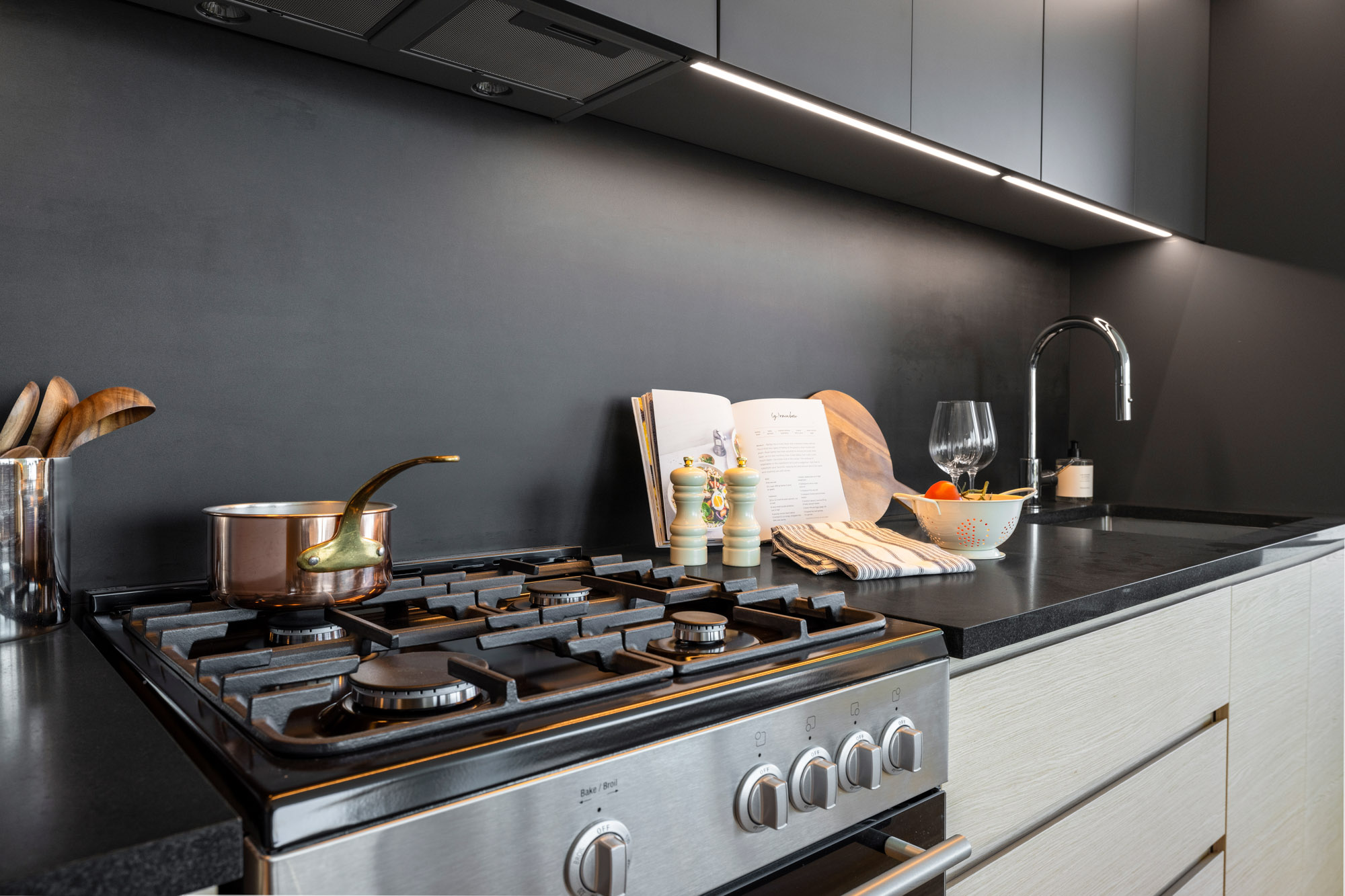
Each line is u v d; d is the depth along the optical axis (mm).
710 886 637
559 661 785
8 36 868
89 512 922
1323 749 1765
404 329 1155
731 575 1186
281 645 795
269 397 1041
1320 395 2002
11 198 870
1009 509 1330
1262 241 2090
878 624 851
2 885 354
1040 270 2328
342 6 943
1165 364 2256
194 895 443
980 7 1500
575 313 1343
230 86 1007
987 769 906
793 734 698
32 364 883
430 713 615
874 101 1296
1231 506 2143
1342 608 1839
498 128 1251
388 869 478
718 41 1080
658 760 604
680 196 1482
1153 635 1173
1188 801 1271
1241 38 2137
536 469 1300
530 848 539
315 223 1075
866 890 691
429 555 1183
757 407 1509
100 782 464
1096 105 1794
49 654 737
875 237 1849
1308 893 1717
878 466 1727
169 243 966
